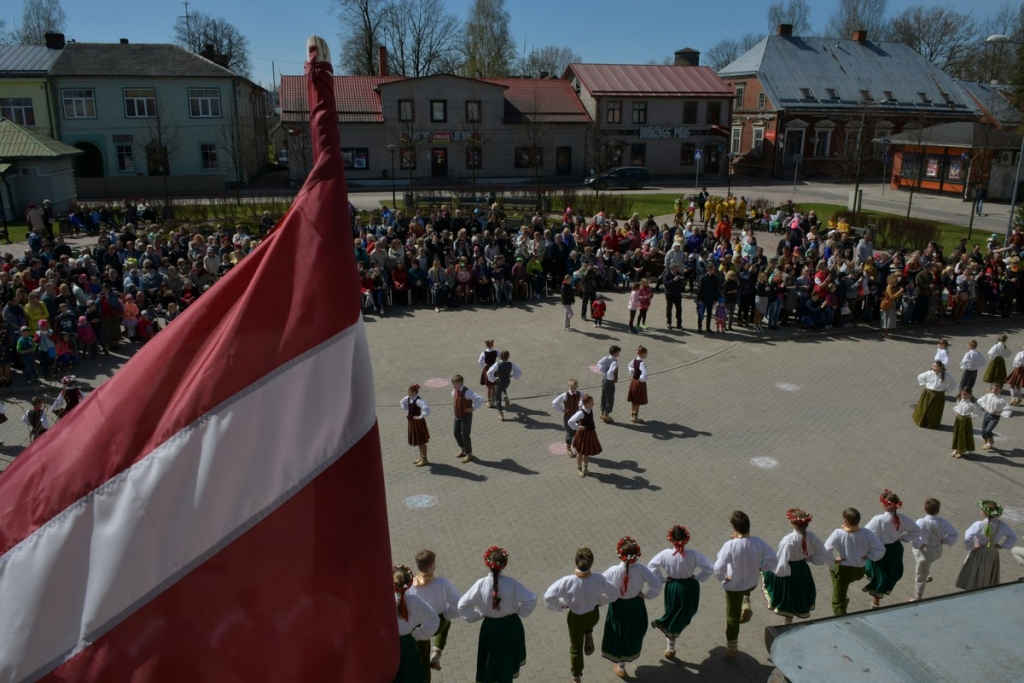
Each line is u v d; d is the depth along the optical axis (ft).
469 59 249.96
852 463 44.80
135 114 163.02
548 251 82.53
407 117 182.09
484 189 154.10
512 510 38.96
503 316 74.33
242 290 11.66
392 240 79.36
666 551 27.63
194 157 168.35
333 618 10.75
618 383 57.82
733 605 27.71
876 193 172.24
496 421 50.62
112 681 10.02
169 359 11.30
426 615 22.70
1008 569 34.40
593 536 36.55
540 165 193.36
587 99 195.93
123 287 68.08
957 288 75.36
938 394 49.47
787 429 49.90
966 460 45.34
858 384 58.65
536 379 58.44
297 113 175.63
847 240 97.60
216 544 10.53
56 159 123.13
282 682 10.36
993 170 160.15
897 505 29.48
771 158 201.05
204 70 164.55
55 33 168.35
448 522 37.81
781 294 70.59
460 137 185.37
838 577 29.19
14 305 56.85
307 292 11.37
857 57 211.82
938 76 212.43
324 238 11.49
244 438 10.84
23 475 10.96
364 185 178.19
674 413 52.60
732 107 202.69
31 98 157.07
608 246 90.12
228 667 10.23
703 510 39.09
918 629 14.19
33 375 54.75
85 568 10.43
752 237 90.12
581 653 26.23
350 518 11.17
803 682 12.91
